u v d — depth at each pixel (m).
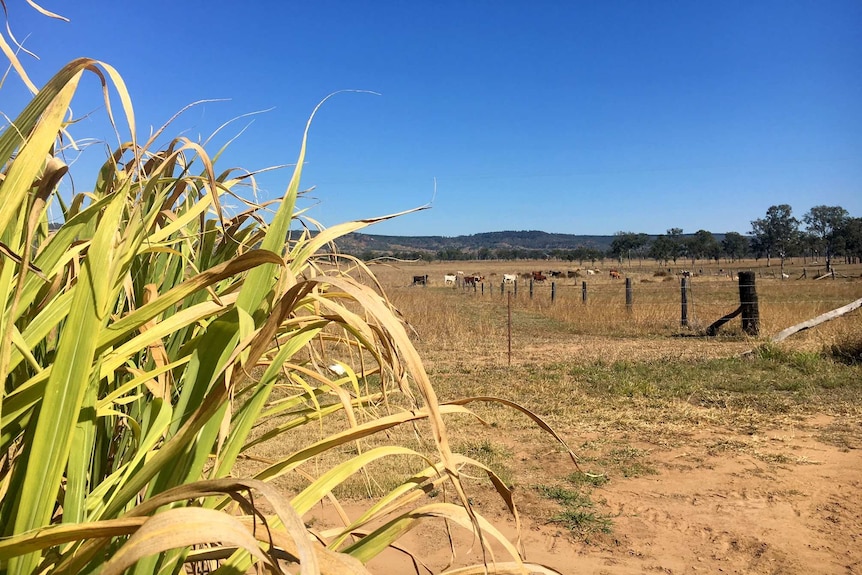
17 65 0.89
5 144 0.88
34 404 0.89
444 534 4.10
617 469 5.38
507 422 6.85
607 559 3.74
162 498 0.73
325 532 1.45
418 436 1.16
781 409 7.24
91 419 0.97
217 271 0.92
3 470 1.06
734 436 6.30
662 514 4.41
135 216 0.94
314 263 1.24
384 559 3.70
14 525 0.80
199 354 1.05
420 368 0.80
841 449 5.79
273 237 1.09
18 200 0.82
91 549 0.75
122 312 1.43
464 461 1.30
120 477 1.10
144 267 1.57
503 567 1.15
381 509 1.30
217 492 0.72
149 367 1.45
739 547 3.88
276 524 1.16
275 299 1.00
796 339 12.77
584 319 17.58
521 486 4.97
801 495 4.69
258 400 1.16
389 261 1.62
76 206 1.29
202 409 0.81
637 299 27.64
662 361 10.40
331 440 1.15
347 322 0.98
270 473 1.15
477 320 18.27
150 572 0.96
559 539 4.03
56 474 0.80
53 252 1.07
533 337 14.74
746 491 4.80
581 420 6.97
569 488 4.93
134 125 0.92
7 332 0.78
